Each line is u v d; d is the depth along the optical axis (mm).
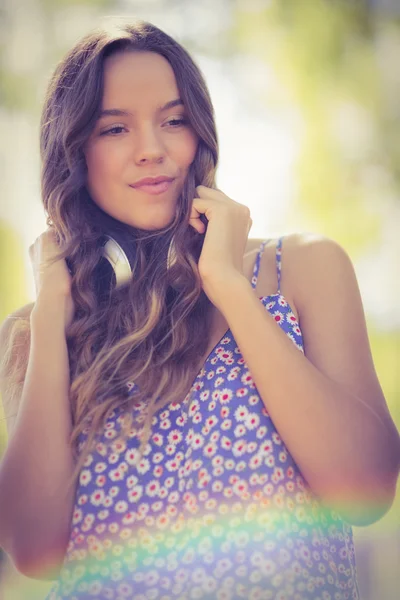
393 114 7652
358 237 7559
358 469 2010
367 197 7574
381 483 2049
